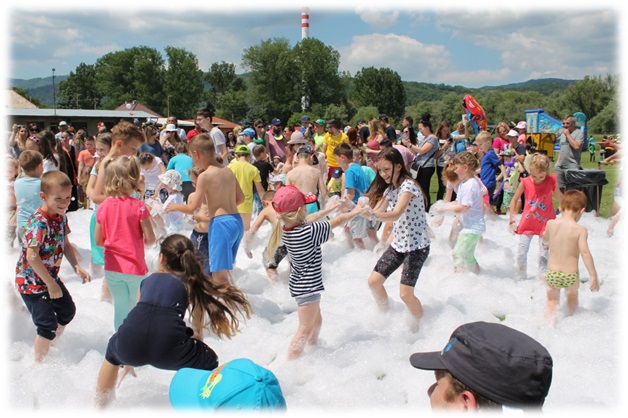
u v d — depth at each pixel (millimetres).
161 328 3699
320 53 93438
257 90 93375
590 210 11203
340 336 5355
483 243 8555
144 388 4320
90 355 4922
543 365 1831
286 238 4781
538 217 6859
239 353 5074
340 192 10562
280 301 6582
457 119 75938
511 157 12391
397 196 5773
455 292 6590
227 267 6070
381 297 5676
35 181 6652
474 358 1880
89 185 6902
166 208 6117
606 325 5473
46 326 4738
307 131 17875
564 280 5598
